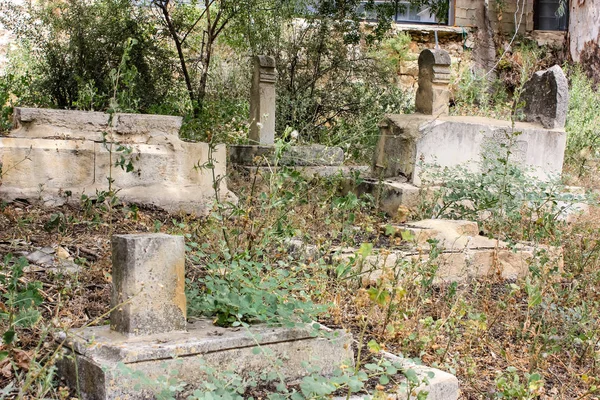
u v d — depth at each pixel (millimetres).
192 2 13969
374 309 4602
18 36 12750
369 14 15516
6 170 6031
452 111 14469
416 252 5750
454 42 17891
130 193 6516
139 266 3258
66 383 3254
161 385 3051
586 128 12570
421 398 3129
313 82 13609
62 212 6023
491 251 6246
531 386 3627
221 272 4141
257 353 3256
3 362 3291
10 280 4039
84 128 6438
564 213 8461
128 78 6438
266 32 13406
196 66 13578
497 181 7734
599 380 4160
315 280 4711
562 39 18438
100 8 12344
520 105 7648
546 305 5125
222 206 5324
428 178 8125
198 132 11141
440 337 4531
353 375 3207
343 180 8508
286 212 5047
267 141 10891
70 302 4152
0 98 9445
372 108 13320
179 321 3369
